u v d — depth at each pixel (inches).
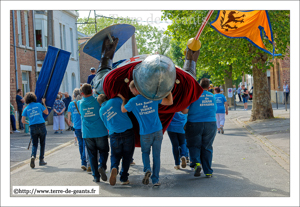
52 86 412.2
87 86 251.9
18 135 585.0
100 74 290.4
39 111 324.5
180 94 248.4
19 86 738.2
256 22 429.1
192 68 273.1
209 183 238.1
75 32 1092.5
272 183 233.1
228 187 226.8
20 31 760.3
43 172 295.3
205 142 254.1
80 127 298.8
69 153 392.5
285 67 1099.3
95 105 249.1
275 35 585.6
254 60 613.9
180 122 279.6
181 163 282.2
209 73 804.6
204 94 252.5
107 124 237.6
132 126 240.7
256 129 516.7
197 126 250.4
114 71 235.9
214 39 605.0
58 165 326.3
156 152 230.7
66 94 671.1
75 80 1082.1
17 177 277.6
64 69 414.6
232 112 940.6
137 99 223.8
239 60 599.5
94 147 255.0
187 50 277.7
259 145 383.9
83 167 297.7
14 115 647.8
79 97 300.7
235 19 425.1
